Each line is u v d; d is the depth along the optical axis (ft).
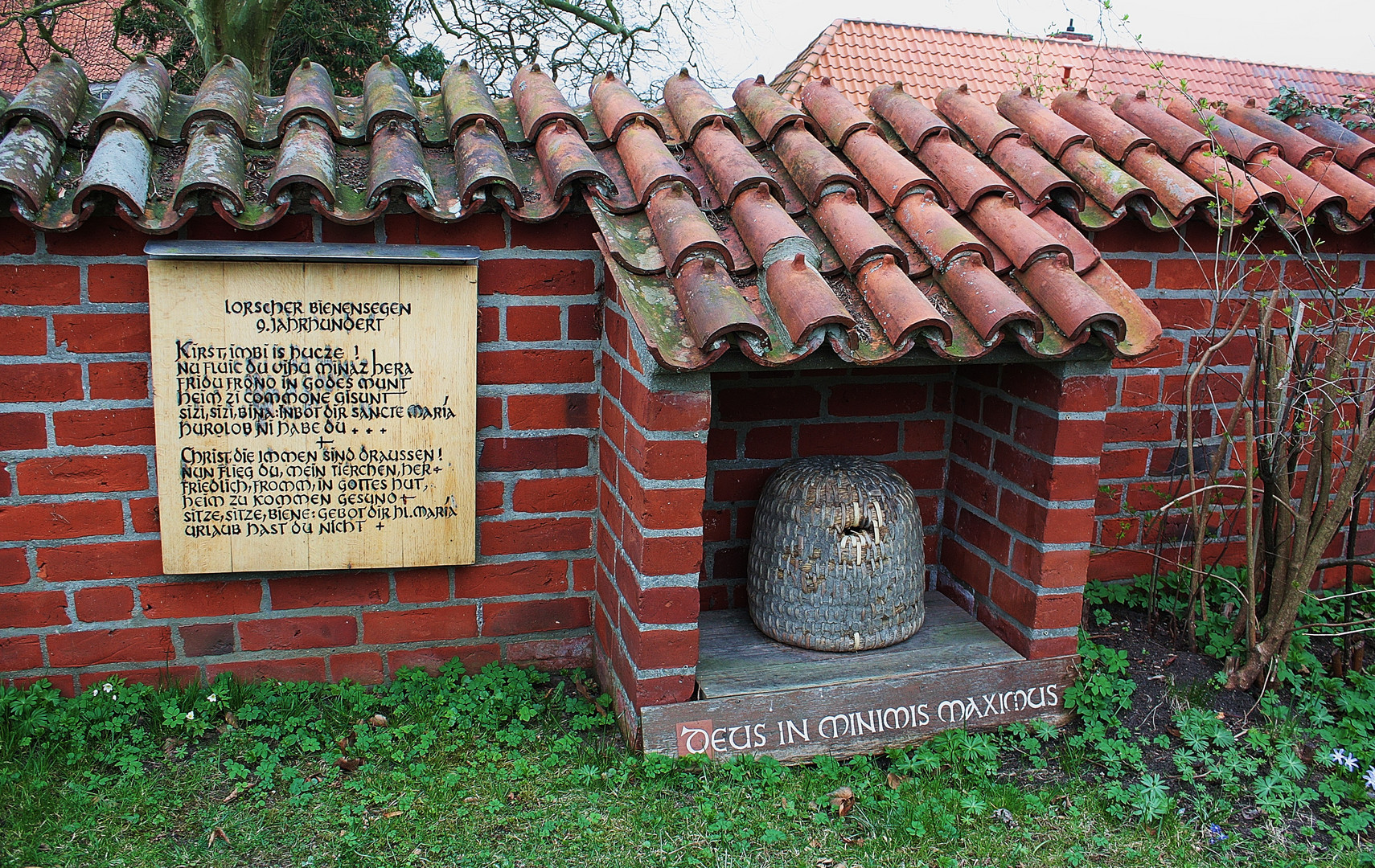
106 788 10.09
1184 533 13.41
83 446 10.75
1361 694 12.41
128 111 10.44
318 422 11.03
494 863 9.32
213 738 11.02
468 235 11.05
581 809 10.08
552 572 12.46
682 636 10.62
